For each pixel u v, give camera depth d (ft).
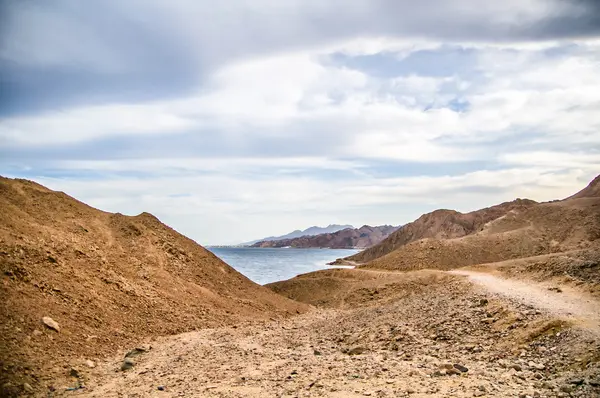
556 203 354.33
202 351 72.23
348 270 253.85
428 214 633.61
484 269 185.26
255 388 45.37
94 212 136.15
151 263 122.42
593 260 104.73
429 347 62.69
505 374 43.42
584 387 36.17
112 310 84.94
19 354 56.08
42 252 85.66
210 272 143.13
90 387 52.42
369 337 76.79
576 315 61.36
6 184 118.52
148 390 48.85
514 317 65.31
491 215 592.60
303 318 130.82
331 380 45.47
